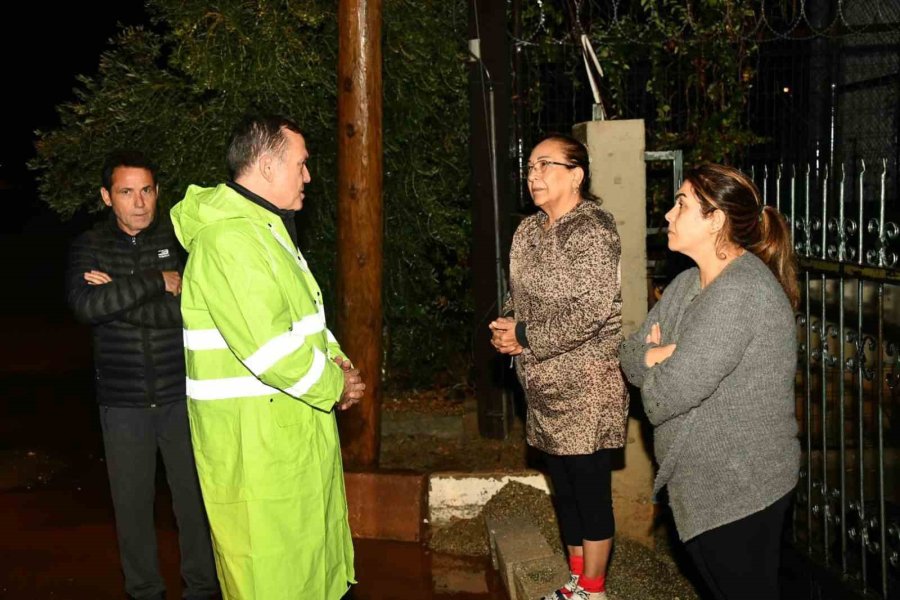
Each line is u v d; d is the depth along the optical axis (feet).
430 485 17.90
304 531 10.29
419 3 20.57
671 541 15.93
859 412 12.26
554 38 21.53
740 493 9.36
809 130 26.08
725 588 9.62
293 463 10.19
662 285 18.26
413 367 23.31
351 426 18.30
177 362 13.43
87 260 13.42
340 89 17.67
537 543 15.66
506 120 19.92
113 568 16.49
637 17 22.29
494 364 20.36
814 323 13.71
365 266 17.90
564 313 11.67
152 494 13.71
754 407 9.27
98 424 25.08
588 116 22.03
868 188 27.48
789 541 14.17
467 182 21.85
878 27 25.70
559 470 12.77
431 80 20.72
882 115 27.45
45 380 29.60
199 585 13.94
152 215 13.62
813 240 14.93
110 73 21.12
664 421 9.62
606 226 11.80
